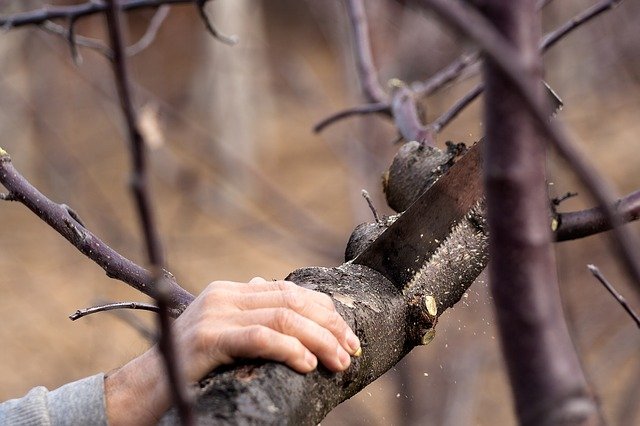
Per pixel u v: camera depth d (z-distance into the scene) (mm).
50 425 1517
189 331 1369
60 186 8078
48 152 8508
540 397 837
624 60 6414
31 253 12219
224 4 13047
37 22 3127
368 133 5773
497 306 843
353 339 1399
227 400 1253
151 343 1769
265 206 11508
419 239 1583
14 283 11422
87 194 8523
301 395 1301
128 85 751
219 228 11500
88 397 1537
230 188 11766
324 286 1517
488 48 708
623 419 4113
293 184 14273
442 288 1574
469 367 4422
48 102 9781
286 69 11344
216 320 1368
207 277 10773
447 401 4242
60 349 10102
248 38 13508
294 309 1376
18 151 10875
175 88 14461
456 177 1578
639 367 4402
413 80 5949
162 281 781
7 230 12828
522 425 845
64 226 1937
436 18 721
